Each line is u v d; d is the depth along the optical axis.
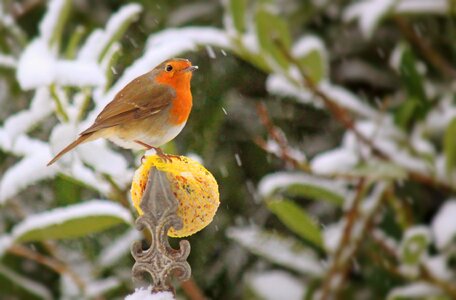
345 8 12.14
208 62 11.56
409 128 11.78
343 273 10.29
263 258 11.59
